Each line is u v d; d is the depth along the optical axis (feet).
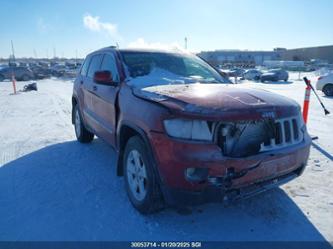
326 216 9.89
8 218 9.78
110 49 14.32
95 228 9.21
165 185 8.57
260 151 8.69
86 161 15.20
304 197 11.19
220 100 8.89
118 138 11.09
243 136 8.47
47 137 20.27
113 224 9.43
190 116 8.16
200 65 14.51
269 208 10.41
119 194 11.45
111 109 12.12
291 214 10.02
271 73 89.35
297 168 9.82
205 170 8.01
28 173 13.58
